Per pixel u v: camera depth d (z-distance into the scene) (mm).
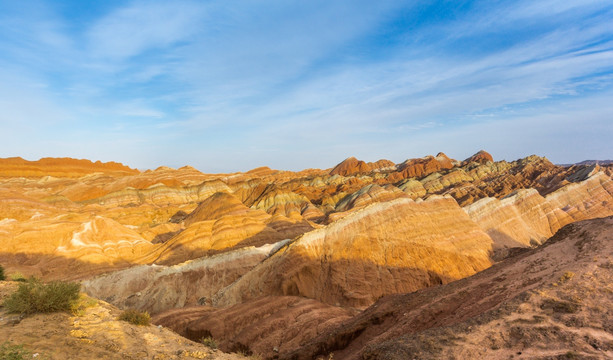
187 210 133375
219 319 32281
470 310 17312
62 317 12570
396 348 13703
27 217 101938
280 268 42219
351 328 23312
